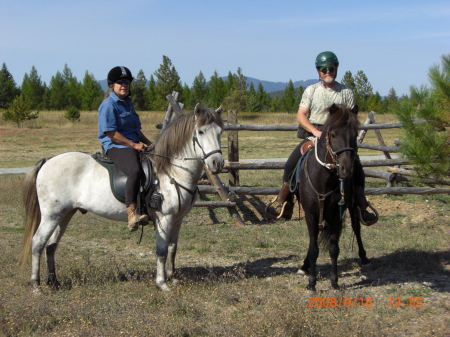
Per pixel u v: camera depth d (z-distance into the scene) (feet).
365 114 154.10
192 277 20.40
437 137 27.76
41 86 238.89
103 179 18.12
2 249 24.44
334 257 18.15
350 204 17.85
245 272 21.21
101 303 17.10
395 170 39.17
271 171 51.90
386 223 30.07
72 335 14.58
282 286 19.08
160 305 17.06
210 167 16.97
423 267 21.44
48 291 18.22
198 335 14.87
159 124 33.55
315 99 19.06
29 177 18.43
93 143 93.35
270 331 14.65
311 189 17.48
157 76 197.98
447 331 14.96
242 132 114.62
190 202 18.29
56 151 82.23
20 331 15.02
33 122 137.69
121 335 14.39
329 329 15.02
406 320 15.84
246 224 31.27
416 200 36.04
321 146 17.07
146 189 17.87
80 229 29.58
